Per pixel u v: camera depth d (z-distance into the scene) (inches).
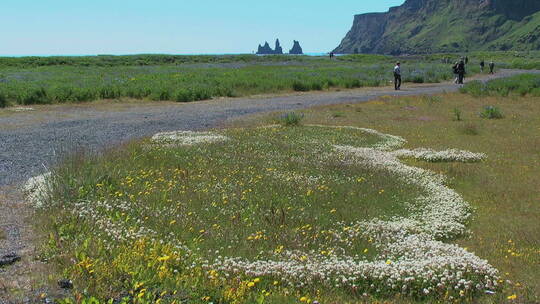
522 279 302.8
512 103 1224.2
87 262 245.1
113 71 2144.4
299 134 783.7
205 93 1302.9
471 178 561.6
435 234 376.5
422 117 1007.0
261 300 232.4
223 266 275.6
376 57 4537.4
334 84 1724.9
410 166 604.7
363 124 920.9
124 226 325.1
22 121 837.2
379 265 285.9
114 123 841.5
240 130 800.9
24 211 359.9
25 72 1953.7
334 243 344.2
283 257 307.9
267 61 3563.0
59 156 504.7
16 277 240.7
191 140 684.1
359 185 501.0
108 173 438.6
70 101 1129.4
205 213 384.5
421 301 263.7
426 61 3880.4
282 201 428.5
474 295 271.1
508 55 5388.8
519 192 507.5
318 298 250.7
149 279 238.1
